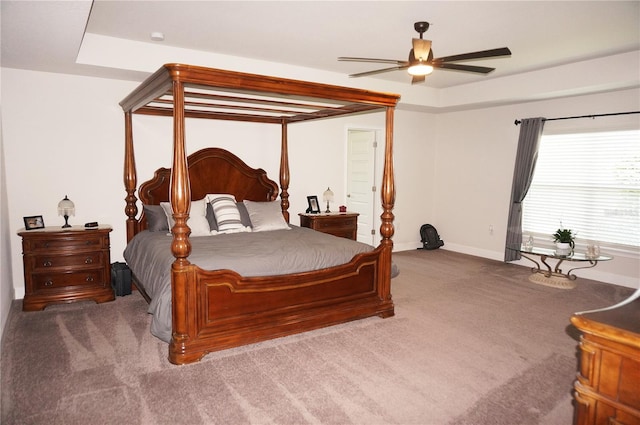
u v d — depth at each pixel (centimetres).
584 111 528
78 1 232
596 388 124
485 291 467
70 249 394
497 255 640
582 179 535
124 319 364
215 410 229
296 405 235
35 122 411
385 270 376
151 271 336
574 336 339
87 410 227
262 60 474
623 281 500
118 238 459
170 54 421
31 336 325
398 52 441
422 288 477
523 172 577
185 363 281
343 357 296
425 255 668
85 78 429
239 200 520
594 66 464
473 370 279
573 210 545
